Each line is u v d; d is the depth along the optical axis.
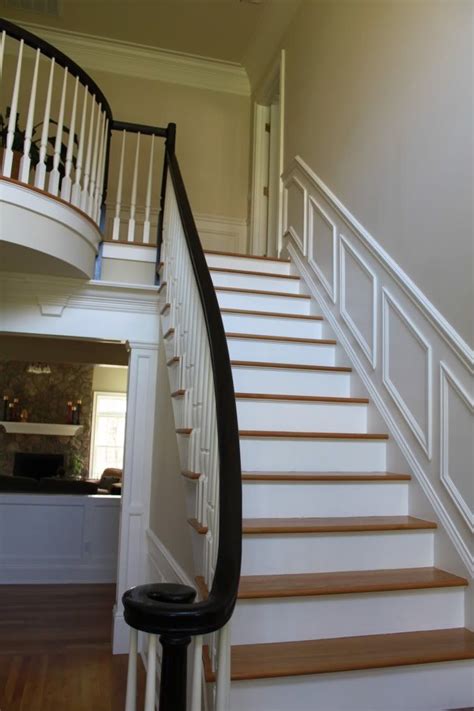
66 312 3.59
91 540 4.92
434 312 2.33
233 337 3.08
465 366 2.10
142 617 1.00
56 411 10.75
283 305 3.66
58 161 3.00
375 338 2.82
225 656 1.18
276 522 2.10
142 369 3.68
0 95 5.23
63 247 3.04
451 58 2.35
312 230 3.84
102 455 10.87
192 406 2.27
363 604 1.87
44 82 5.38
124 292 3.64
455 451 2.12
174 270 3.01
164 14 5.18
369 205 3.05
